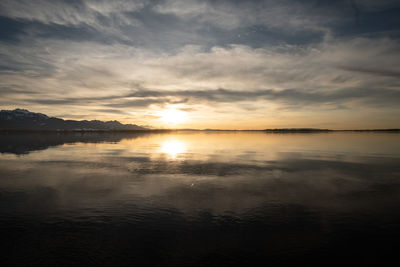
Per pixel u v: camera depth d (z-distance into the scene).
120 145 80.19
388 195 20.48
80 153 53.34
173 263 10.53
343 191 21.83
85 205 17.84
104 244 12.12
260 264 10.45
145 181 25.66
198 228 13.95
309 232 13.41
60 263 10.50
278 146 75.62
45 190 21.91
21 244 12.08
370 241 12.37
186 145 81.31
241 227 14.10
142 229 13.82
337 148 66.81
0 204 18.00
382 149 63.22
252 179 26.86
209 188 22.81
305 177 27.84
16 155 48.75
